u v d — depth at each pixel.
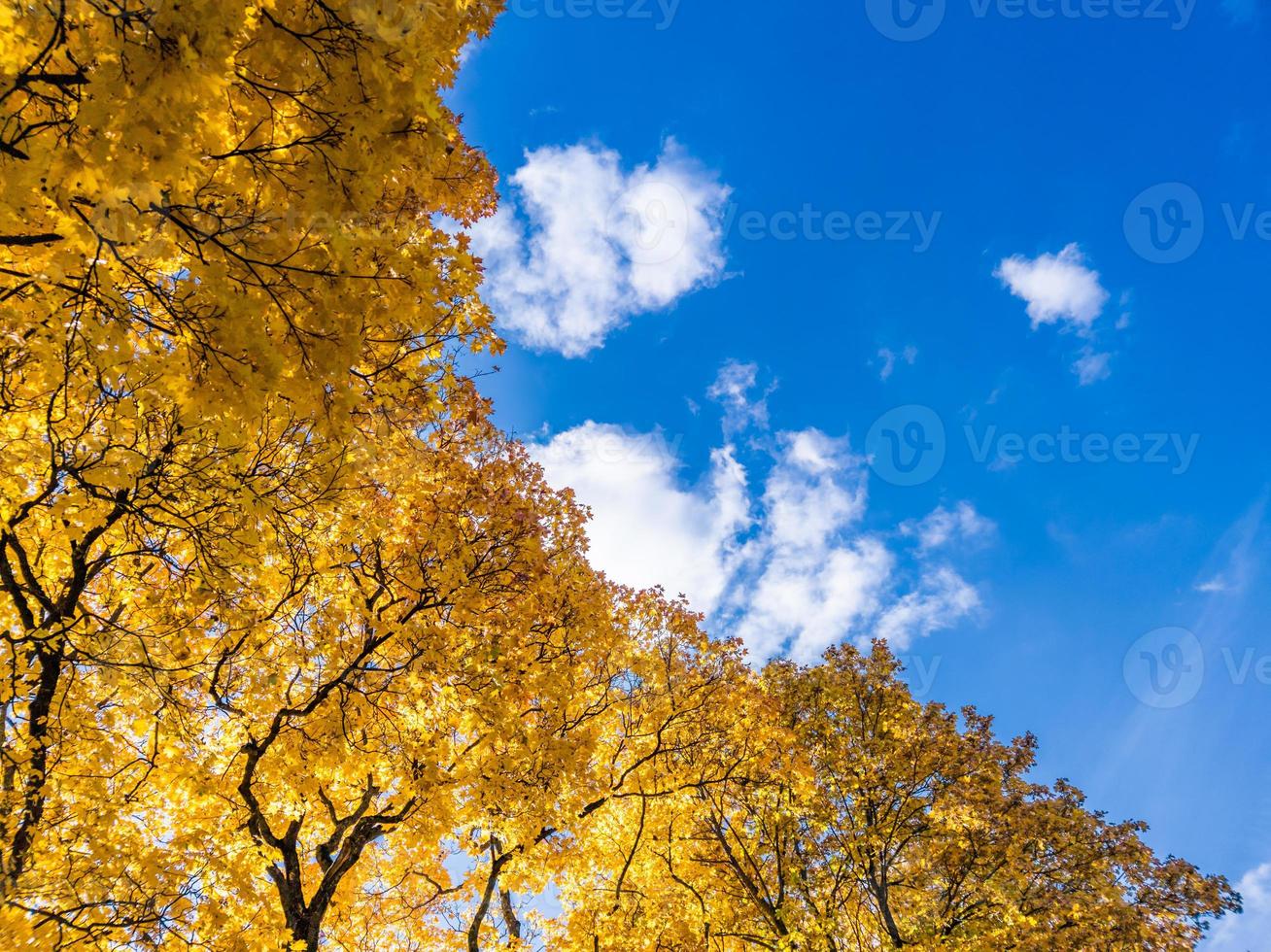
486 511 8.07
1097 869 14.24
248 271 3.01
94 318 3.07
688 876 13.33
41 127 2.59
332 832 8.58
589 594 9.80
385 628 6.99
